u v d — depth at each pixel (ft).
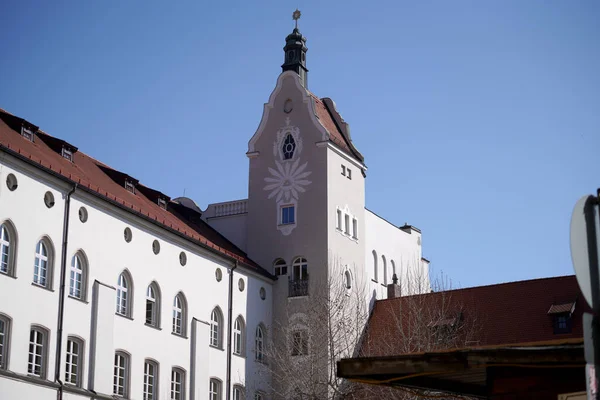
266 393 179.93
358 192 204.13
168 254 159.22
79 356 135.13
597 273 27.17
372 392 146.00
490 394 42.24
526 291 183.83
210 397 166.09
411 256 238.68
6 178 123.65
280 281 188.55
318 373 156.56
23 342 123.65
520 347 40.52
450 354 42.34
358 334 165.68
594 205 27.68
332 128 202.90
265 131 201.16
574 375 40.40
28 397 122.72
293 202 193.77
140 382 147.84
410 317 169.27
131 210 148.56
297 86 200.03
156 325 154.10
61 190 134.51
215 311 171.22
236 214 200.54
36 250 129.08
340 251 191.52
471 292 189.06
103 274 142.10
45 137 150.61
